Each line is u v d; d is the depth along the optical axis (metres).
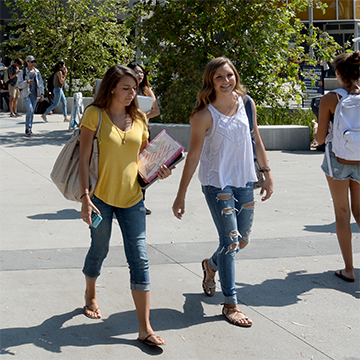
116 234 6.79
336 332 4.27
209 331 4.29
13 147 13.65
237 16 14.44
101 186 4.18
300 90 17.45
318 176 10.55
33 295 4.91
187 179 4.50
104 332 4.25
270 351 3.97
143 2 15.52
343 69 5.26
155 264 5.75
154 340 4.02
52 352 3.92
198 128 4.43
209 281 4.96
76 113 16.73
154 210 8.06
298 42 16.23
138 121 4.31
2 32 32.53
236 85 4.55
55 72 19.30
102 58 24.08
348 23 37.81
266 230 7.03
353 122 5.16
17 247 6.23
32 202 8.38
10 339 4.10
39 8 23.77
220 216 4.48
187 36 15.10
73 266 5.64
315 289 5.12
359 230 6.98
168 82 15.45
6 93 22.56
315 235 6.80
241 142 4.47
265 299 4.89
